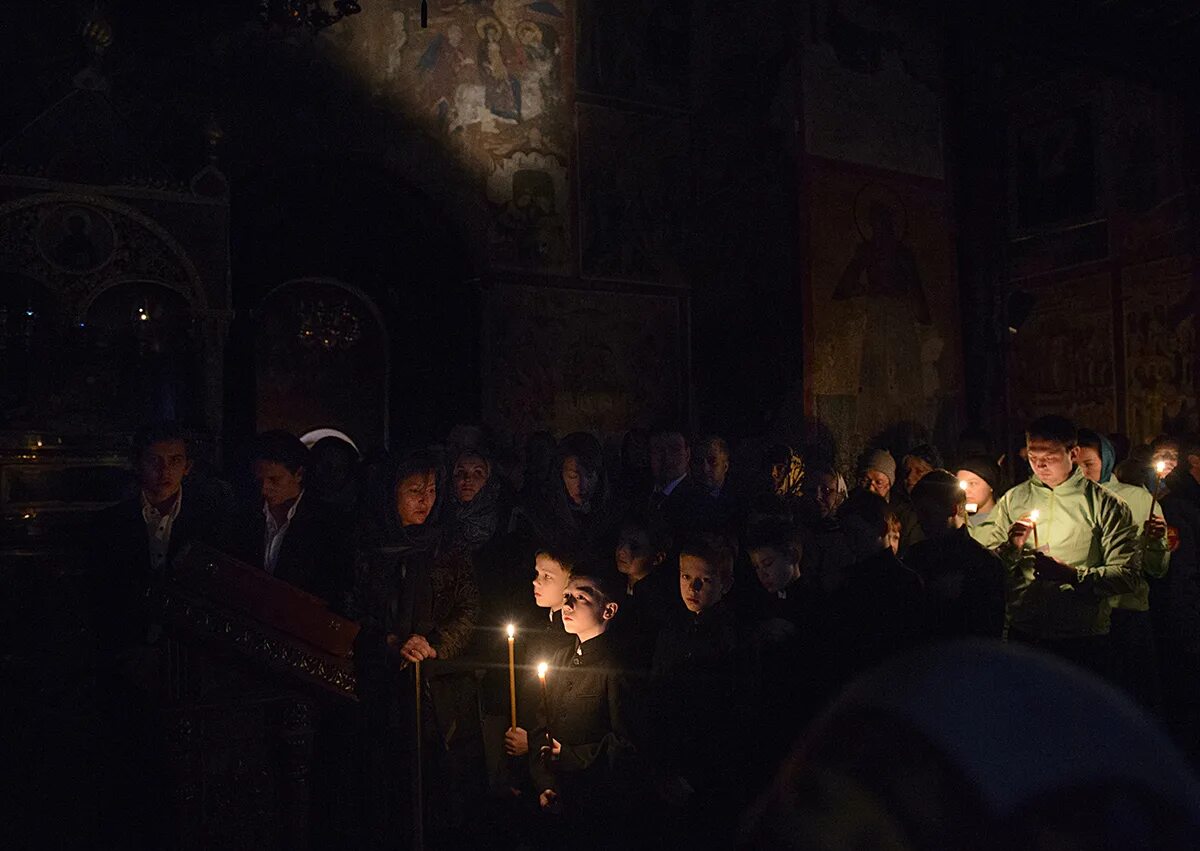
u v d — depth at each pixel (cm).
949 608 415
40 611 459
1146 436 1308
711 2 1375
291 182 1095
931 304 1381
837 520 470
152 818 375
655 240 1348
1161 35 1159
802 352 1263
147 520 433
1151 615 658
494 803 476
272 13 920
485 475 549
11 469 607
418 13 1173
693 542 393
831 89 1319
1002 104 1419
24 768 433
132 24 990
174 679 367
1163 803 48
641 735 392
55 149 805
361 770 427
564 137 1280
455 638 452
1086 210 1380
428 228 1195
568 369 1273
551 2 1277
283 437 446
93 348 725
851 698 56
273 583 378
